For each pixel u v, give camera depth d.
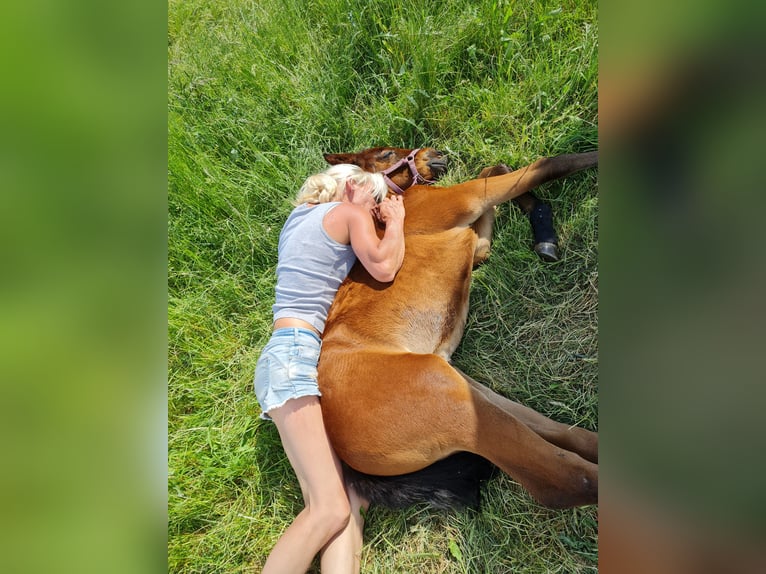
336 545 1.96
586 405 2.13
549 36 2.40
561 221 2.33
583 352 2.19
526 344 2.27
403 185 2.42
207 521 2.33
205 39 3.17
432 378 1.86
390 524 2.17
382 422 1.87
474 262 2.36
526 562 2.04
